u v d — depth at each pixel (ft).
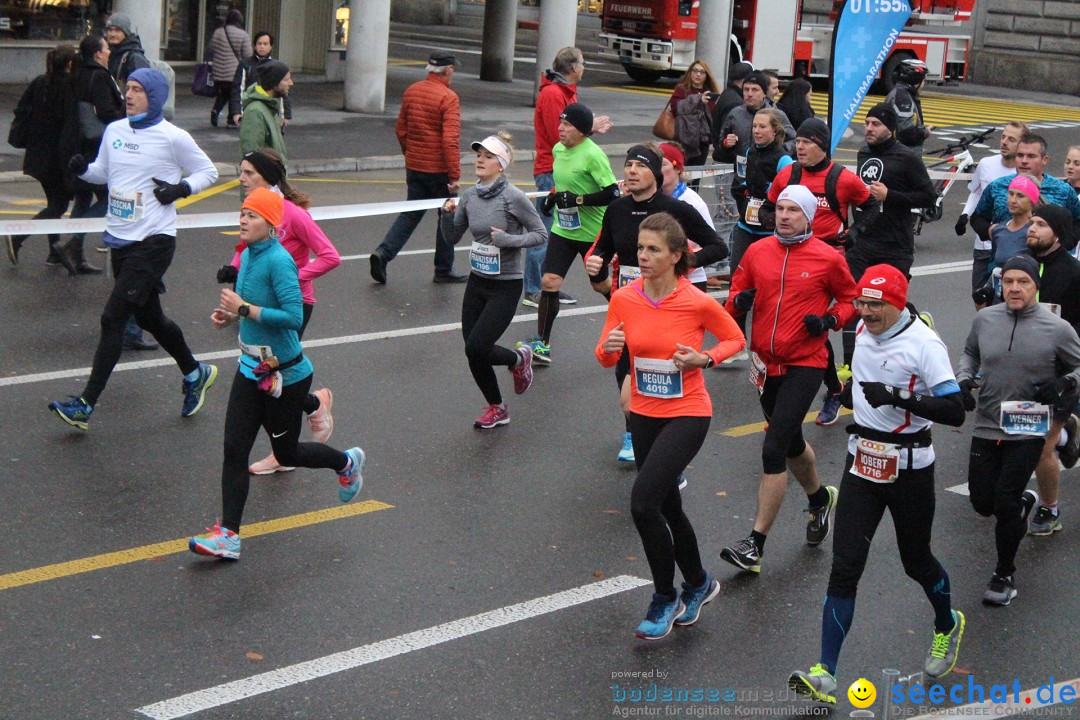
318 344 104.42
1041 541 74.54
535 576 65.36
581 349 109.91
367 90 238.89
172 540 66.74
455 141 124.67
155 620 58.03
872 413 55.21
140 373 93.61
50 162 116.26
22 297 110.32
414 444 83.92
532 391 97.19
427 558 66.64
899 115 175.42
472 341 84.99
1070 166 97.45
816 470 77.41
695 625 61.05
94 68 114.93
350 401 91.45
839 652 56.65
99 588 60.75
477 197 84.53
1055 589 67.97
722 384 102.99
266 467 77.05
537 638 58.70
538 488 77.82
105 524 68.03
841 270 67.41
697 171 136.36
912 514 55.47
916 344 54.34
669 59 326.24
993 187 95.14
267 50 205.98
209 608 59.52
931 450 55.47
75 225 108.99
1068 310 75.10
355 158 191.62
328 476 77.61
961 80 379.76
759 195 107.65
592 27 472.44
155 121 81.97
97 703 50.70
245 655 55.36
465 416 90.27
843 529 55.21
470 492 76.38
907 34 356.38
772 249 68.28
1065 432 75.25
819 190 91.56
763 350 68.69
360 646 56.85
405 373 98.89
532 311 120.98
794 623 61.93
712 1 290.97
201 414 86.33
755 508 76.69
